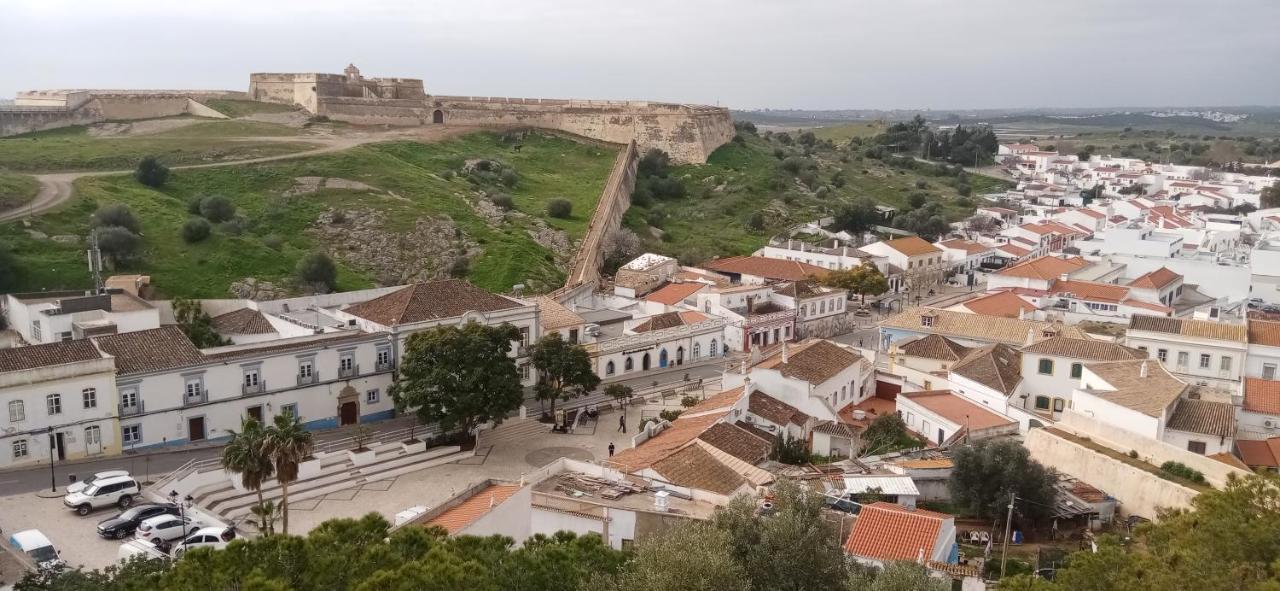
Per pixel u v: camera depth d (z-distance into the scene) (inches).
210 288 4815.5
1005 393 3169.3
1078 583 1601.9
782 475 2287.2
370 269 5467.5
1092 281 5187.0
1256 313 4507.9
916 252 6510.8
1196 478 2477.9
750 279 5846.5
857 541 1909.4
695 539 1582.2
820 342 3609.7
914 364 3757.4
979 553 2170.3
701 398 3710.6
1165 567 1501.0
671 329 4458.7
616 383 4015.8
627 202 7790.4
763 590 1598.2
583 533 2047.2
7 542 2158.0
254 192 6161.4
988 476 2406.5
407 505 2723.9
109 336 3107.8
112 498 2564.0
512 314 3836.1
